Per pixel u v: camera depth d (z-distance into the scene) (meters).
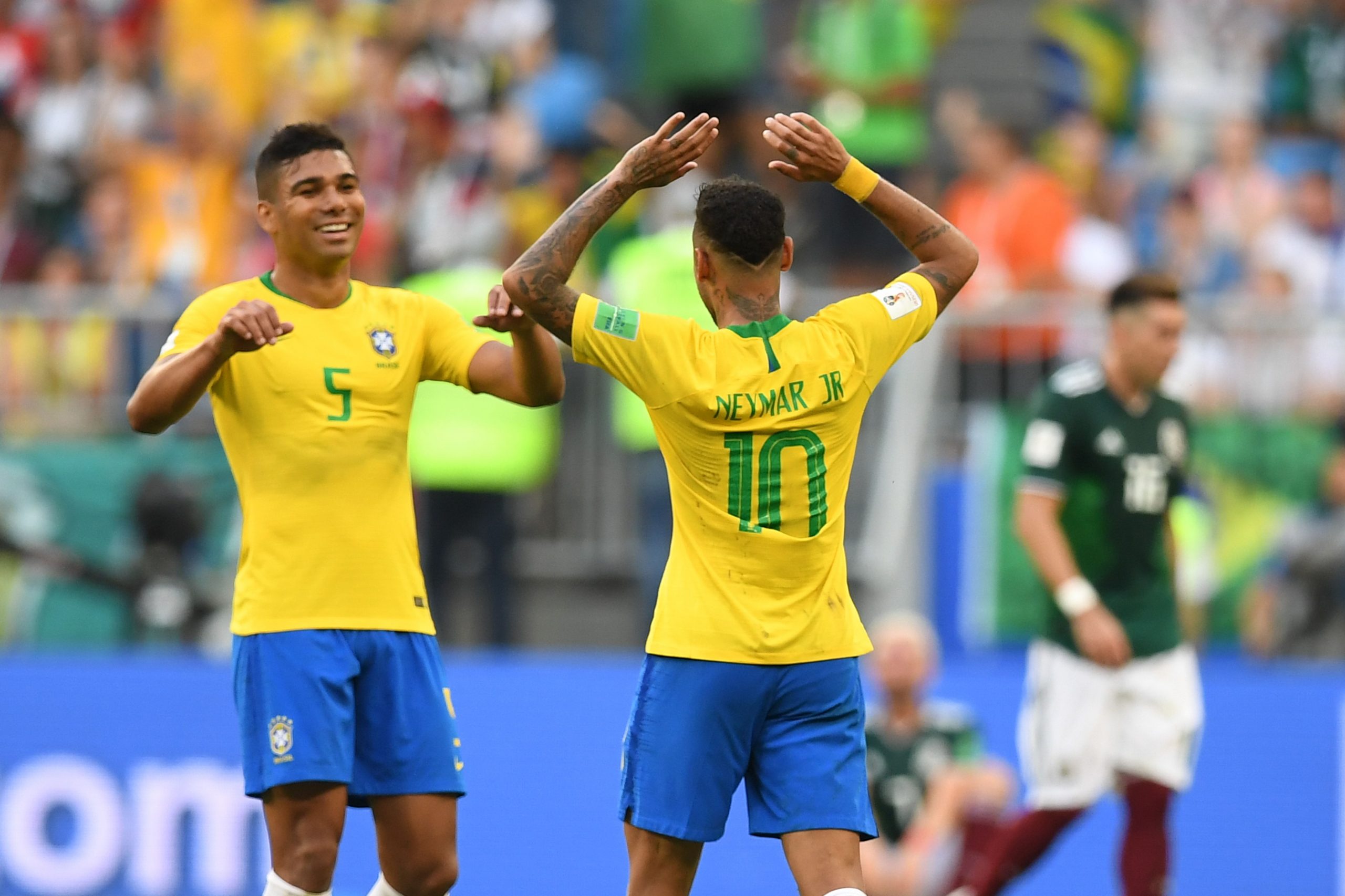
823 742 16.23
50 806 30.22
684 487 16.25
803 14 43.19
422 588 17.27
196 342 16.62
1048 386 23.80
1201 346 31.25
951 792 26.39
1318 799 29.41
